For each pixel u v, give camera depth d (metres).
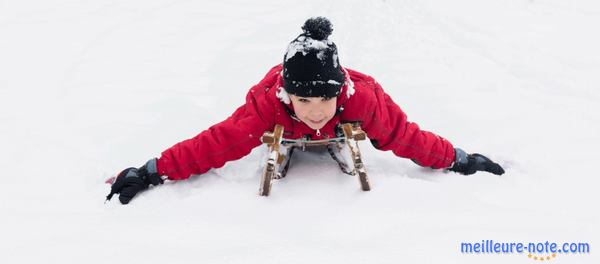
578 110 2.72
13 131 2.56
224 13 4.54
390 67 3.31
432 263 1.46
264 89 1.89
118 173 2.17
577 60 3.37
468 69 3.26
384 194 1.85
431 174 2.08
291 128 1.89
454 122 2.61
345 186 1.93
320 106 1.67
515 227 1.64
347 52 3.57
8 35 3.99
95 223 1.73
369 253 1.50
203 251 1.54
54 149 2.38
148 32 4.10
